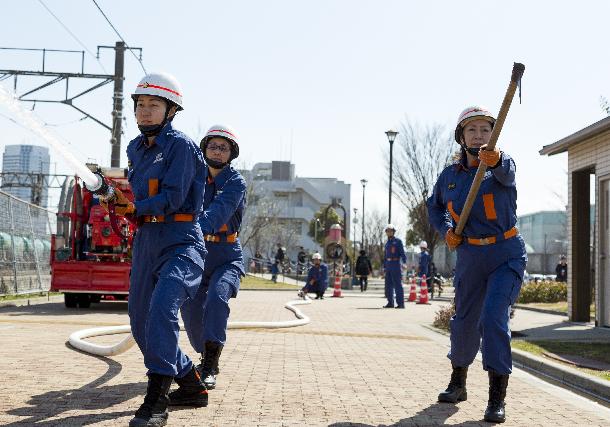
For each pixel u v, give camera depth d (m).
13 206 17.75
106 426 4.58
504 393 5.29
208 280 6.53
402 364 8.15
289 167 94.25
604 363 8.59
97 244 15.72
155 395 4.57
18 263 18.11
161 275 4.77
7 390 5.74
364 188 53.75
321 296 25.94
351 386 6.50
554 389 6.82
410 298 25.70
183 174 4.76
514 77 4.57
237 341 9.80
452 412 5.48
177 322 4.69
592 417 5.46
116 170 15.76
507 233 5.52
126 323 11.84
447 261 64.81
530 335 12.02
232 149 6.45
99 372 6.68
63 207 15.73
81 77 23.91
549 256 70.38
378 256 64.88
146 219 4.91
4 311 14.41
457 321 5.77
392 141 30.94
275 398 5.76
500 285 5.40
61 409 5.07
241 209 6.50
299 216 89.25
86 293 15.31
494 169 5.20
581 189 15.41
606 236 13.94
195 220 5.00
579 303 15.19
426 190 36.41
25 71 23.83
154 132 4.83
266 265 61.31
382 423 5.03
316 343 10.02
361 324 13.93
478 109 5.57
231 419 4.92
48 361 7.29
